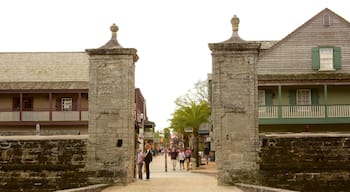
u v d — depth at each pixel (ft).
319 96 122.11
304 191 66.03
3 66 154.10
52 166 67.62
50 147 68.08
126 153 67.15
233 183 66.08
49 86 143.13
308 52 123.03
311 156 66.49
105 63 68.28
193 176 95.50
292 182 66.18
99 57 68.39
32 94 146.00
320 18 124.16
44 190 67.36
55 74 150.82
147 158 80.74
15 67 153.69
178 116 176.04
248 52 67.15
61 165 67.56
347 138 66.69
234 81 67.15
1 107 146.10
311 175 66.28
